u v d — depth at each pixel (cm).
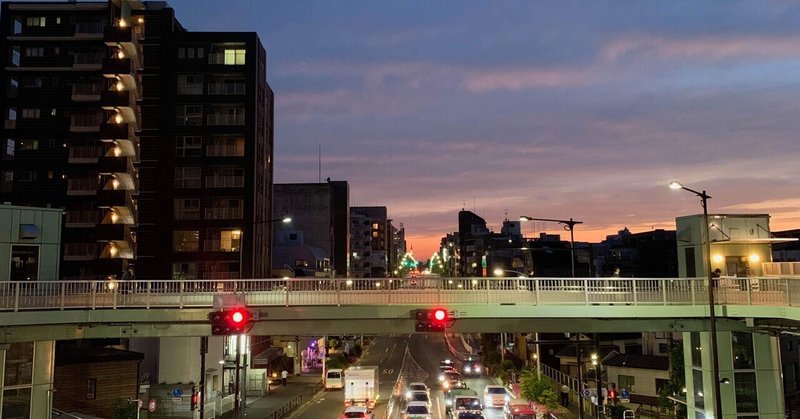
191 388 4150
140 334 2531
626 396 3756
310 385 6072
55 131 6569
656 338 5231
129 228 6544
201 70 6669
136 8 7012
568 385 5106
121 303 2461
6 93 6594
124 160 6412
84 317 2420
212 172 6612
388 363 8100
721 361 2894
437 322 2048
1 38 6638
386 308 2512
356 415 3681
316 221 11256
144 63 6700
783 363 4509
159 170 6594
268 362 6138
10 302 2342
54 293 2445
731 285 2572
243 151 6625
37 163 6519
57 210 3055
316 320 2552
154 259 6481
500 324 2630
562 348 6353
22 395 2675
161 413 4062
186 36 6731
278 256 9962
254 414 4425
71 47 6688
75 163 6519
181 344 4566
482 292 2541
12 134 6550
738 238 3069
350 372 4662
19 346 2683
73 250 6412
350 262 15212
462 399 3959
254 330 2545
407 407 3722
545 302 2536
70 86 6644
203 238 6519
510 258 9619
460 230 15738
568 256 8381
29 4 6688
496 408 4450
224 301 2036
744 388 2878
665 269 8944
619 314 2545
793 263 2889
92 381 3750
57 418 3081
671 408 3950
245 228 6525
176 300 2500
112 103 6469
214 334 1970
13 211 2919
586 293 2545
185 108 6675
